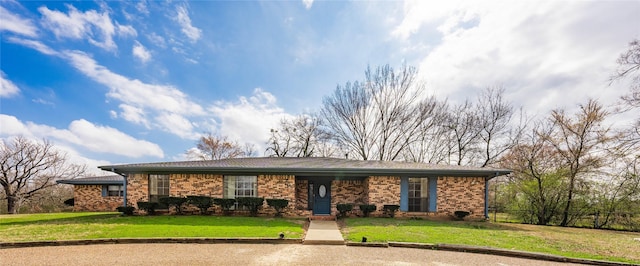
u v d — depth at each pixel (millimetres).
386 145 24984
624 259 6195
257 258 5902
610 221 12328
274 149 29266
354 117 25609
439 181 12156
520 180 15625
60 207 22797
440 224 10227
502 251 6516
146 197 11984
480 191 12070
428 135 24172
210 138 35156
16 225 9156
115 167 11492
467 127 22875
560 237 8570
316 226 9523
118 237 7273
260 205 11625
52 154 23031
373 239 7434
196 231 8023
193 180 12070
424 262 5836
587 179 13000
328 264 5594
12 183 21406
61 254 6066
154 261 5637
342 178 13305
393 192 12148
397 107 24609
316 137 27969
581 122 13469
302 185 13359
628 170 12141
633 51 12227
